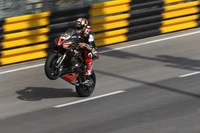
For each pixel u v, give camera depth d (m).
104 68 49.31
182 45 56.84
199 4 64.25
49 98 40.97
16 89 43.69
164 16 61.28
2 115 37.09
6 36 50.69
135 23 59.19
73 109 37.94
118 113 36.69
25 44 52.09
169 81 44.62
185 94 40.81
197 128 33.19
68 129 33.62
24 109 38.31
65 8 55.19
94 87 41.66
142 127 33.62
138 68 49.03
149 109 37.38
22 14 53.38
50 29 53.50
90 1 57.41
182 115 35.84
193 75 46.19
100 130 33.28
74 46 39.22
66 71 39.38
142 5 59.75
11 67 50.50
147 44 57.72
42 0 54.44
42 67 50.28
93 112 37.09
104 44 57.09
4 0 52.34
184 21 63.06
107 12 57.53
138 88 42.94
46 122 35.16
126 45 57.56
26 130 33.69
